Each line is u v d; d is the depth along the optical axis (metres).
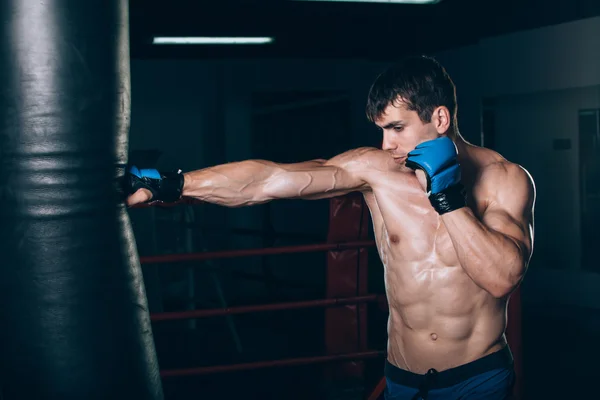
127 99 1.62
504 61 6.09
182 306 6.16
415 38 6.70
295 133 7.61
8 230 1.48
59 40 1.46
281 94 7.51
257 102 7.46
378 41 6.62
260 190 1.71
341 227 2.94
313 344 4.96
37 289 1.48
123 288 1.57
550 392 3.87
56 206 1.48
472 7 6.30
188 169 7.03
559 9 5.64
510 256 1.49
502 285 1.50
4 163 1.48
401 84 1.56
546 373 4.22
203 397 3.65
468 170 1.72
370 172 1.78
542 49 5.79
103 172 1.54
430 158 1.47
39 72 1.45
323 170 1.76
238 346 4.70
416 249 1.71
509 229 1.59
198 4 5.79
